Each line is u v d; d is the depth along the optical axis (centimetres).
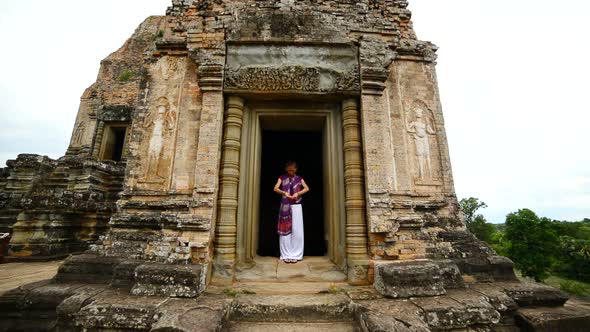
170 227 587
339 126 697
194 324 397
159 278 500
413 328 401
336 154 688
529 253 1923
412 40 792
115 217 618
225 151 642
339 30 689
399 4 812
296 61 675
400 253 605
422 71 782
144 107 694
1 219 1223
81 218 1131
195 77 704
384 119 720
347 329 450
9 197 1279
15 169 1323
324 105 710
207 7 725
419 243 625
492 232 3566
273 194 1153
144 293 490
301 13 698
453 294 538
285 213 712
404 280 517
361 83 661
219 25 681
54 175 1245
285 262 662
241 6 705
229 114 659
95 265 572
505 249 2098
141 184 652
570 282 1888
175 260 548
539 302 565
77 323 433
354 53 686
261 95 669
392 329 396
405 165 696
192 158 652
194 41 679
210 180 598
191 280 500
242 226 640
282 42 674
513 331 529
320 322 475
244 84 654
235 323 466
